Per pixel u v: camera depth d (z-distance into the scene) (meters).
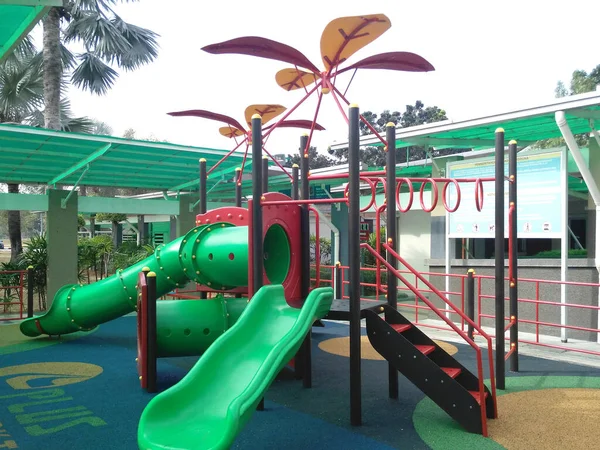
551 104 8.36
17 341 9.52
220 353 4.41
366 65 5.77
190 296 12.26
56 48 17.27
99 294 8.81
